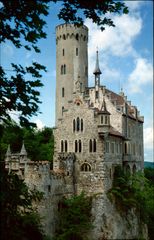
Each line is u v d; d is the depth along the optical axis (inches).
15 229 644.7
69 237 2351.1
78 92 2778.1
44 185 2281.0
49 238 2046.0
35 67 656.4
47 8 649.0
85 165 2667.3
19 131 676.7
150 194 3102.9
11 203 627.8
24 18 640.4
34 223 1118.4
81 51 3796.8
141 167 3494.1
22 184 655.1
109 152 2709.2
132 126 3292.3
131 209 2790.4
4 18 639.1
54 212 2400.3
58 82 3811.5
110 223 2536.9
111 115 3051.2
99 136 2628.0
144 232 2979.8
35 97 667.4
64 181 2571.4
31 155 3617.1
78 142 2719.0
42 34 657.0
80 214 2432.3
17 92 652.1
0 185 611.5
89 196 2591.0
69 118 2785.4
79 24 719.7
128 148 3122.5
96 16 700.0
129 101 3516.2
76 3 682.8
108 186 2640.3
